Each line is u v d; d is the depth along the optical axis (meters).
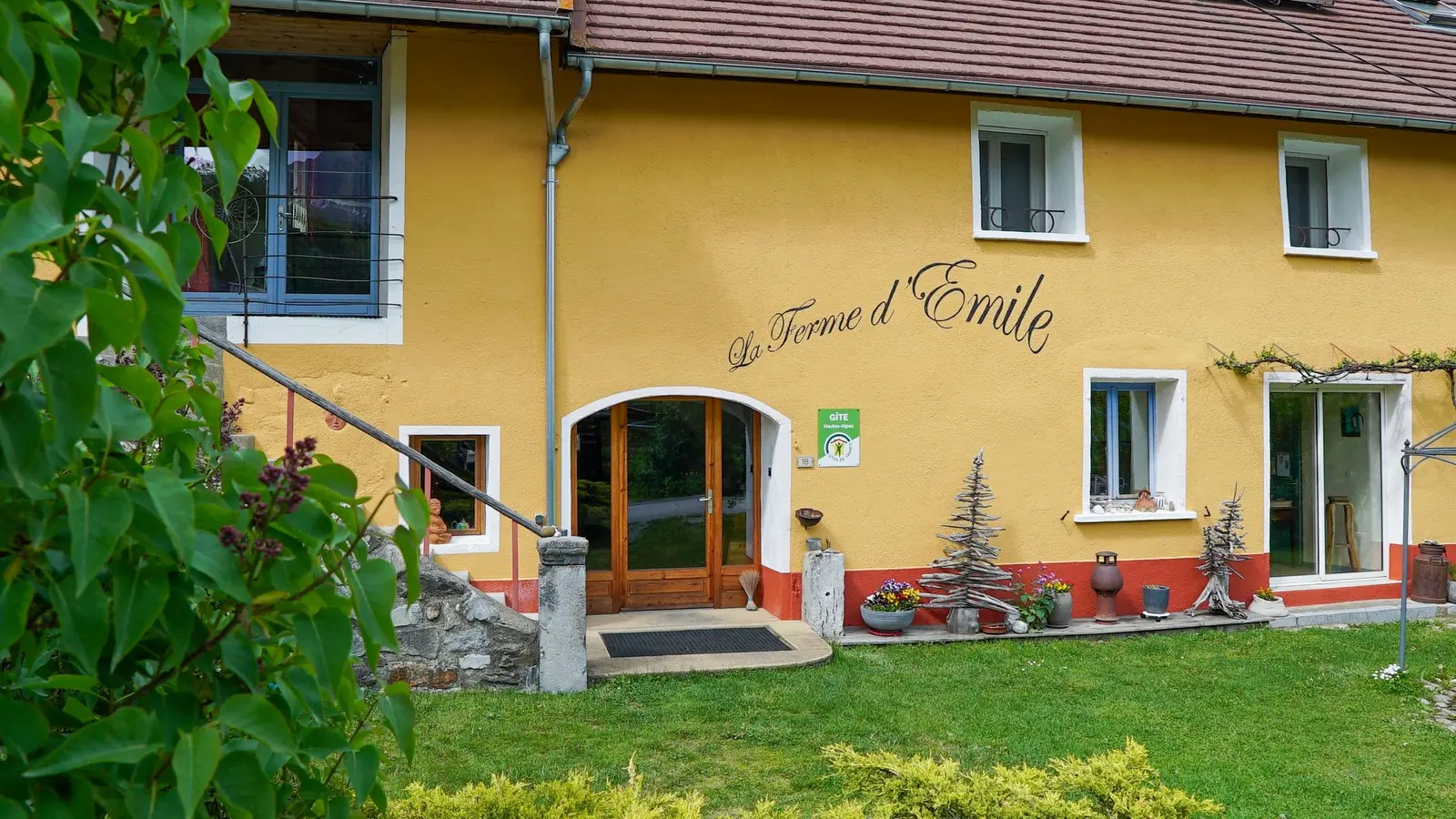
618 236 9.90
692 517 10.92
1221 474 11.48
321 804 2.27
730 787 6.14
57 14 1.51
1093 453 11.43
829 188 10.40
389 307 9.34
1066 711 7.86
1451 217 12.37
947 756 6.78
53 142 1.44
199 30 1.61
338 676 1.73
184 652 1.65
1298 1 13.84
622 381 9.88
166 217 1.66
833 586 9.98
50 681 1.70
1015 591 10.66
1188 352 11.38
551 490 9.61
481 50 9.59
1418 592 12.04
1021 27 11.55
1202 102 10.77
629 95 9.93
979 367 10.78
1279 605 11.14
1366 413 12.50
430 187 9.48
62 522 1.52
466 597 7.86
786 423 10.27
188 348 2.96
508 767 6.31
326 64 9.84
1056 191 11.34
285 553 1.79
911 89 10.29
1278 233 11.69
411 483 9.48
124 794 1.57
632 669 8.44
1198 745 7.12
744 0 10.85
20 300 1.28
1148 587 10.94
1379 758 6.92
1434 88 12.34
